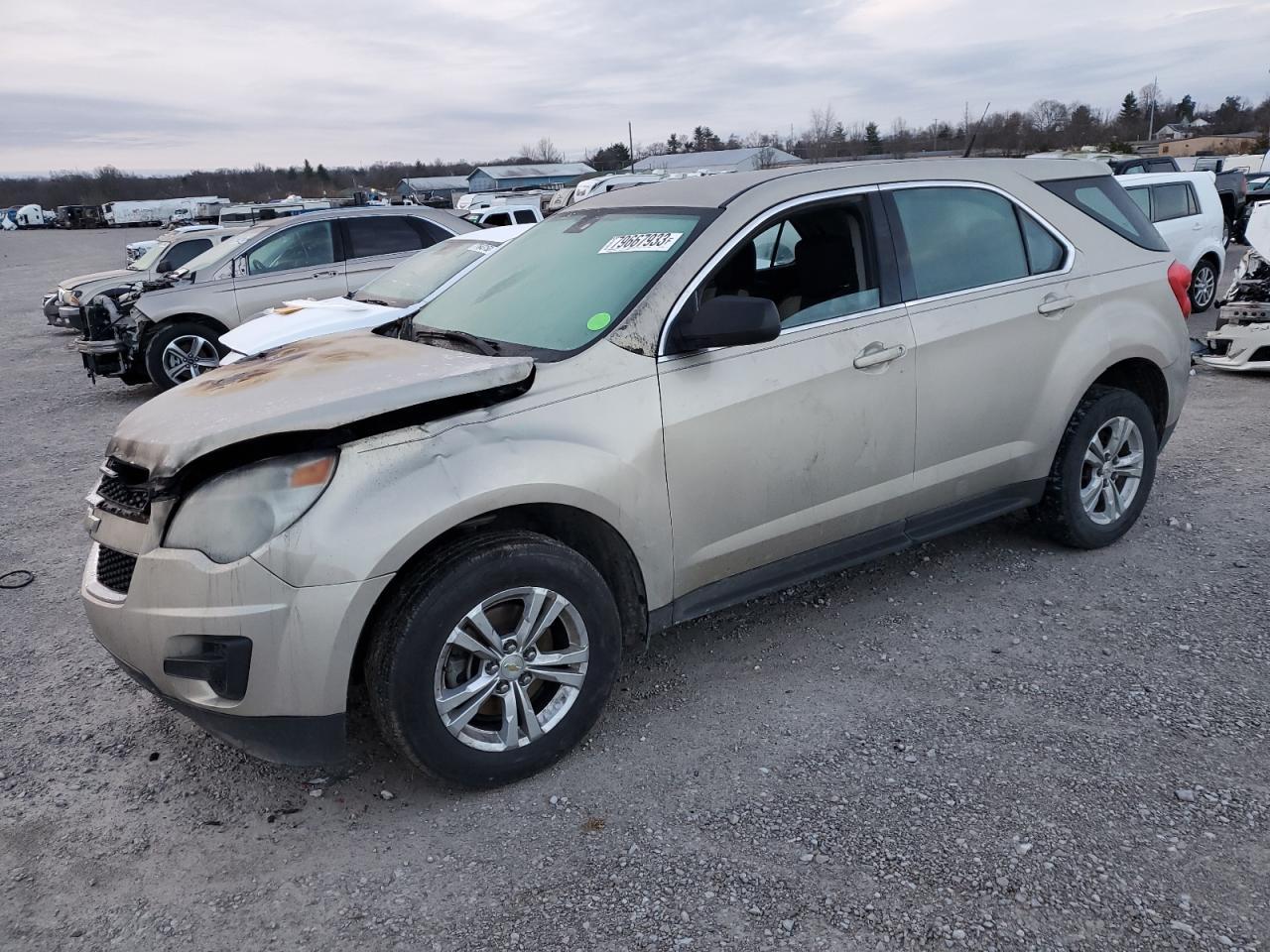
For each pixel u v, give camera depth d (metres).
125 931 2.53
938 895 2.46
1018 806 2.79
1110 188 4.68
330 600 2.67
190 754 3.39
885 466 3.80
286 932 2.50
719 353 3.39
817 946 2.32
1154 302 4.56
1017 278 4.15
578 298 3.54
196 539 2.73
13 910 2.63
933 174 4.05
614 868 2.65
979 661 3.69
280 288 10.56
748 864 2.63
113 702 3.80
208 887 2.69
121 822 3.02
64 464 7.75
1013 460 4.19
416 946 2.42
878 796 2.88
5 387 11.90
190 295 10.26
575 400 3.12
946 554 4.74
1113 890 2.44
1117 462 4.58
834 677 3.64
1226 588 4.18
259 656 2.69
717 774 3.07
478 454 2.89
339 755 2.85
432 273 7.34
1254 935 2.27
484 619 2.90
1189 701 3.32
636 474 3.17
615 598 3.41
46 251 47.28
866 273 3.78
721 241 3.47
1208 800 2.77
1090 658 3.66
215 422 2.79
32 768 3.35
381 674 2.80
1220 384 8.27
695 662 3.83
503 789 3.07
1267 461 5.94
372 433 2.85
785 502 3.57
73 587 5.06
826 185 3.74
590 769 3.15
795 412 3.51
